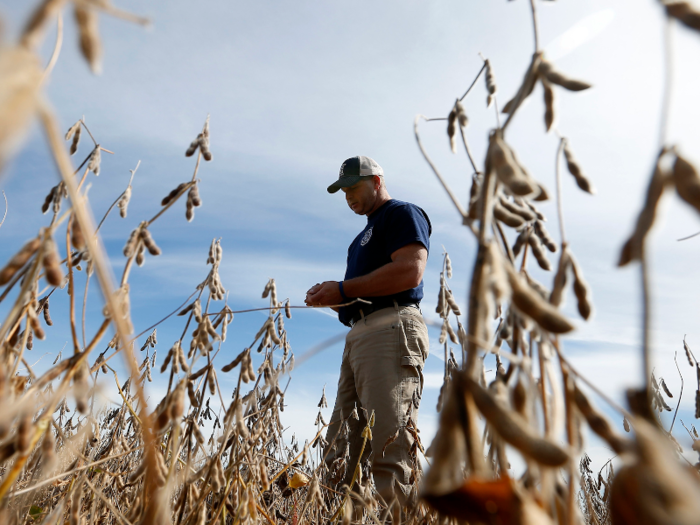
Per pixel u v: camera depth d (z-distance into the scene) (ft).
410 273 12.41
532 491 2.77
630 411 2.11
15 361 4.62
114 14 2.10
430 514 6.29
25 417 3.63
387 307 12.67
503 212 3.26
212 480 5.80
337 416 13.89
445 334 6.27
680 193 1.97
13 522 5.34
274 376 6.35
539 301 2.20
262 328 6.54
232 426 6.24
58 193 4.95
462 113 3.97
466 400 2.07
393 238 13.19
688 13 1.99
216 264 6.38
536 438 1.88
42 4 1.50
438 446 2.03
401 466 10.96
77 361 4.09
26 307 4.63
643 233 2.07
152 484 4.42
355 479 8.48
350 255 16.30
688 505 1.54
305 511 8.87
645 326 2.06
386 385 11.84
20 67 1.26
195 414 6.04
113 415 8.04
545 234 3.94
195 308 6.21
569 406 2.75
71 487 5.73
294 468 9.91
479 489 2.00
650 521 1.56
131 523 5.28
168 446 6.21
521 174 2.36
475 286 2.25
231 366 6.22
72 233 4.29
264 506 8.80
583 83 2.59
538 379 3.36
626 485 1.74
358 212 15.92
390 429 11.44
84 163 5.37
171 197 5.20
